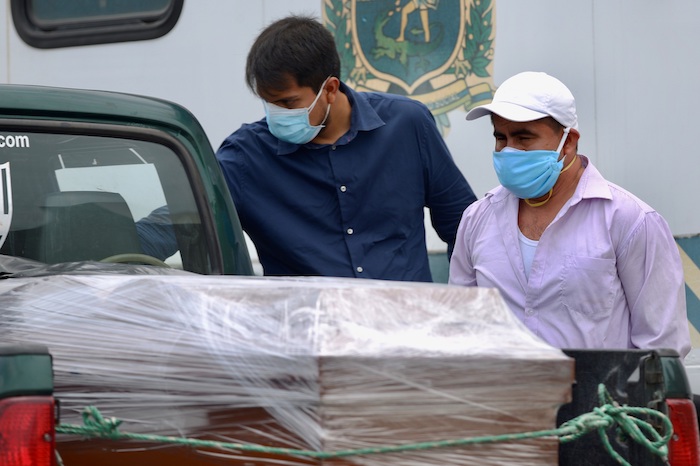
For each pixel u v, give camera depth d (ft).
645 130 40.04
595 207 28.73
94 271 26.04
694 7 39.65
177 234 30.30
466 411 17.34
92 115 29.30
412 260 35.55
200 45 43.73
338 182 34.55
